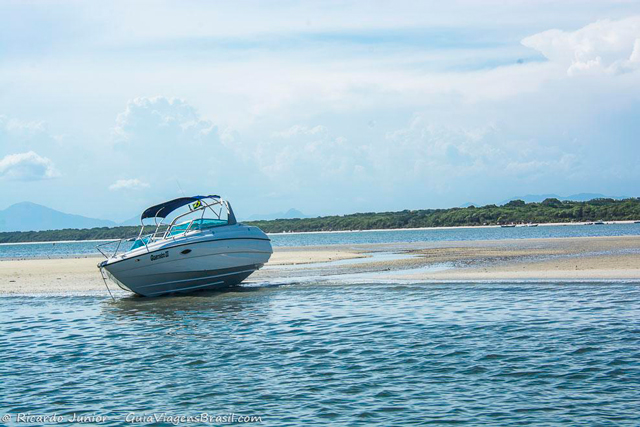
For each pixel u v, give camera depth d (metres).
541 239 67.88
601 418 9.62
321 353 14.07
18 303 24.75
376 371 12.45
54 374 13.19
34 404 11.23
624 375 11.59
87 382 12.52
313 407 10.53
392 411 10.20
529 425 9.45
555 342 14.17
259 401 10.95
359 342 14.98
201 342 15.83
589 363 12.41
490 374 11.95
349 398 10.90
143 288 25.27
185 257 25.00
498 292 22.39
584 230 104.31
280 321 18.30
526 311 18.27
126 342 16.28
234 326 17.86
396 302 21.00
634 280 23.83
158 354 14.70
